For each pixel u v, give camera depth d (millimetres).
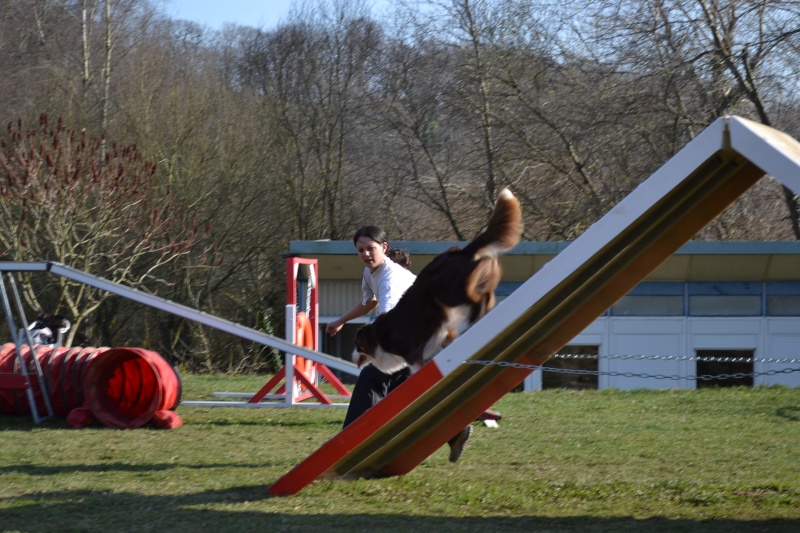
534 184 23125
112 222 19109
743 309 17750
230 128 23734
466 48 23234
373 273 7766
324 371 12367
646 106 20562
